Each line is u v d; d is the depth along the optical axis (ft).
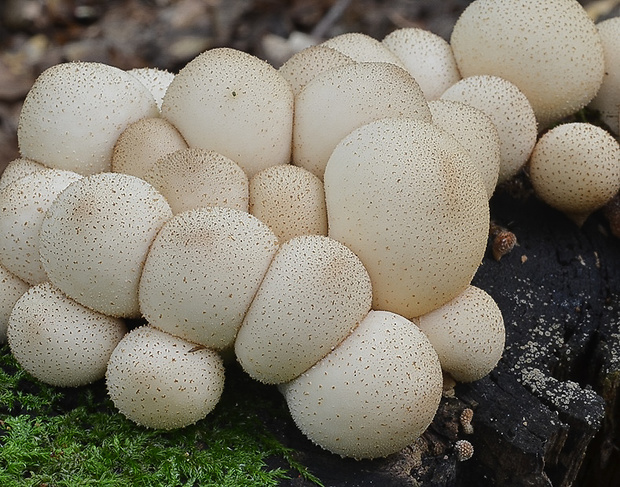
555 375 1.12
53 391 1.01
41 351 0.96
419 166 0.95
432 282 0.96
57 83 1.04
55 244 0.94
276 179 0.98
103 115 1.03
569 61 1.17
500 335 1.00
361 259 0.96
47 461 0.95
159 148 1.01
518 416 1.02
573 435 1.03
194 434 0.98
